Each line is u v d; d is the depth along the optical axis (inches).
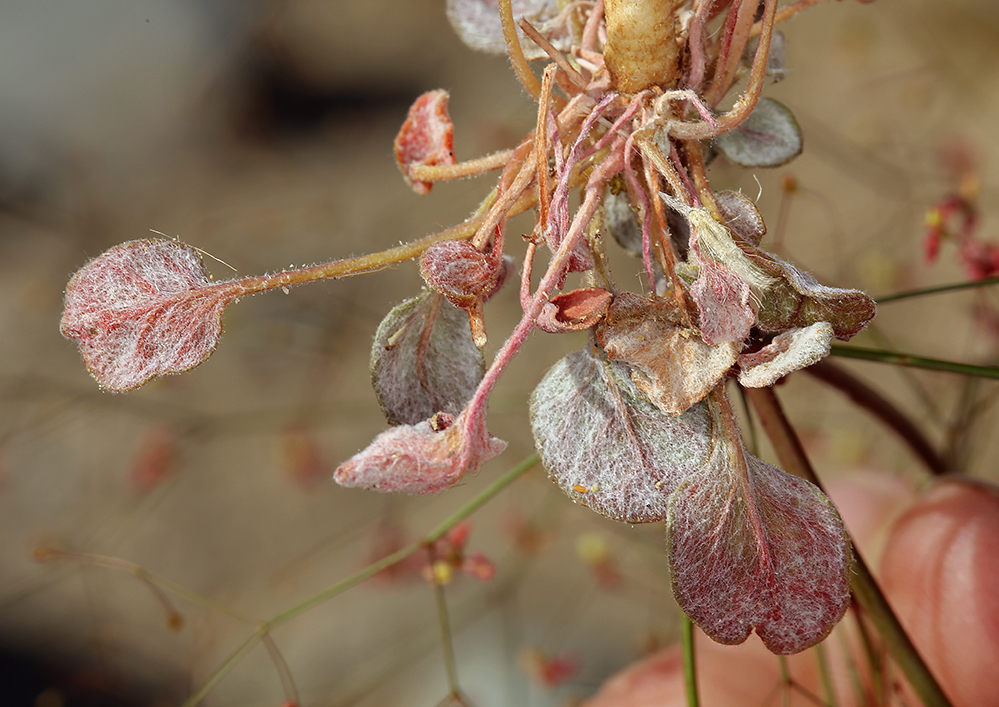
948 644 9.2
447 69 25.3
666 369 6.7
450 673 9.2
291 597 17.5
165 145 24.7
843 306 6.6
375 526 16.2
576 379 6.9
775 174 14.8
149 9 25.6
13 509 18.4
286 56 25.8
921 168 17.2
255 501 18.9
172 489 19.1
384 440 6.6
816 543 6.8
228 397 19.3
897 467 14.5
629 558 14.7
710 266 6.6
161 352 6.8
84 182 22.9
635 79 6.9
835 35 20.8
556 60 6.9
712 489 6.7
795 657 10.2
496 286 7.1
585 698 14.1
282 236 21.3
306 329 18.7
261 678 16.3
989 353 13.0
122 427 19.3
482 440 6.6
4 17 25.0
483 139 17.7
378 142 24.4
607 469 6.8
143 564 18.0
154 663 16.3
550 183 6.9
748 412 7.9
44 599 17.1
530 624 16.2
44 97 24.7
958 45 21.5
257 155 24.5
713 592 6.7
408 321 7.1
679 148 7.0
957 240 9.8
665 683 10.4
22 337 20.6
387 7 26.9
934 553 9.3
